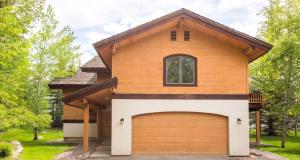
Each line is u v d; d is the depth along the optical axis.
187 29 18.47
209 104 18.23
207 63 18.39
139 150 18.14
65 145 22.50
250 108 22.27
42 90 26.81
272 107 25.56
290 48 21.78
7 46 14.22
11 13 15.45
